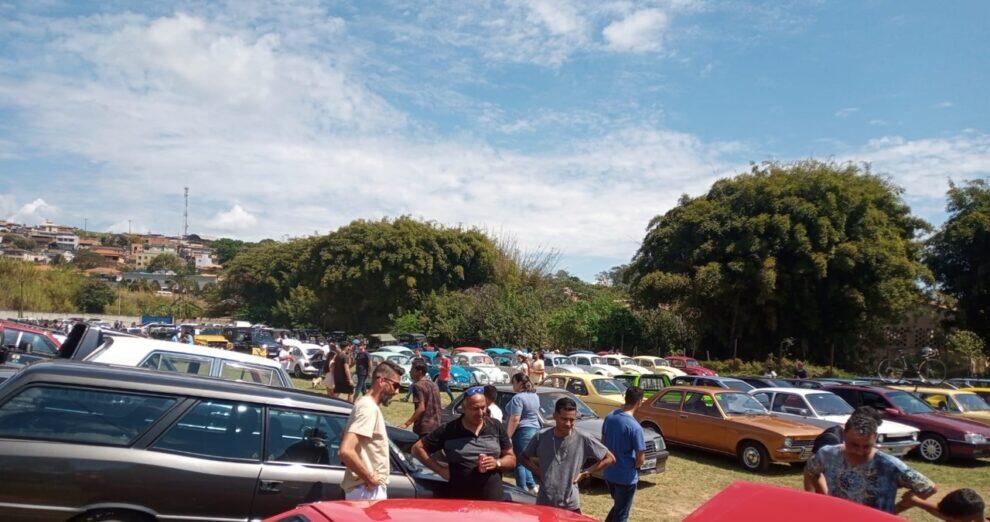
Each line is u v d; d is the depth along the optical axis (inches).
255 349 1275.8
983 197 1477.6
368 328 2126.0
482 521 121.1
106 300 3006.9
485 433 217.9
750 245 1359.5
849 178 1425.9
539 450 240.7
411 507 127.1
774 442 474.9
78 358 355.9
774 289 1364.4
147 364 337.7
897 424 524.4
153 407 199.0
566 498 231.1
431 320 1867.6
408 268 2016.5
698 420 529.7
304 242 2519.7
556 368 1077.1
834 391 628.4
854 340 1424.7
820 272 1314.0
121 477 187.2
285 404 211.9
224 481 195.2
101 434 191.2
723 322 1466.5
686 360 1266.0
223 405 205.5
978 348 1358.3
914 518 372.8
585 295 1931.6
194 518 192.1
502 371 1050.1
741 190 1438.2
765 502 101.3
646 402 579.2
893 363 1416.1
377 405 195.0
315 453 209.5
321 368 1158.3
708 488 435.5
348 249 2090.3
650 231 1588.3
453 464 213.6
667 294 1449.3
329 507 125.0
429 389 364.2
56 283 2864.2
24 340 592.7
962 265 1480.1
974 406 632.4
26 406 190.2
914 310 1483.8
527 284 2048.5
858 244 1342.3
